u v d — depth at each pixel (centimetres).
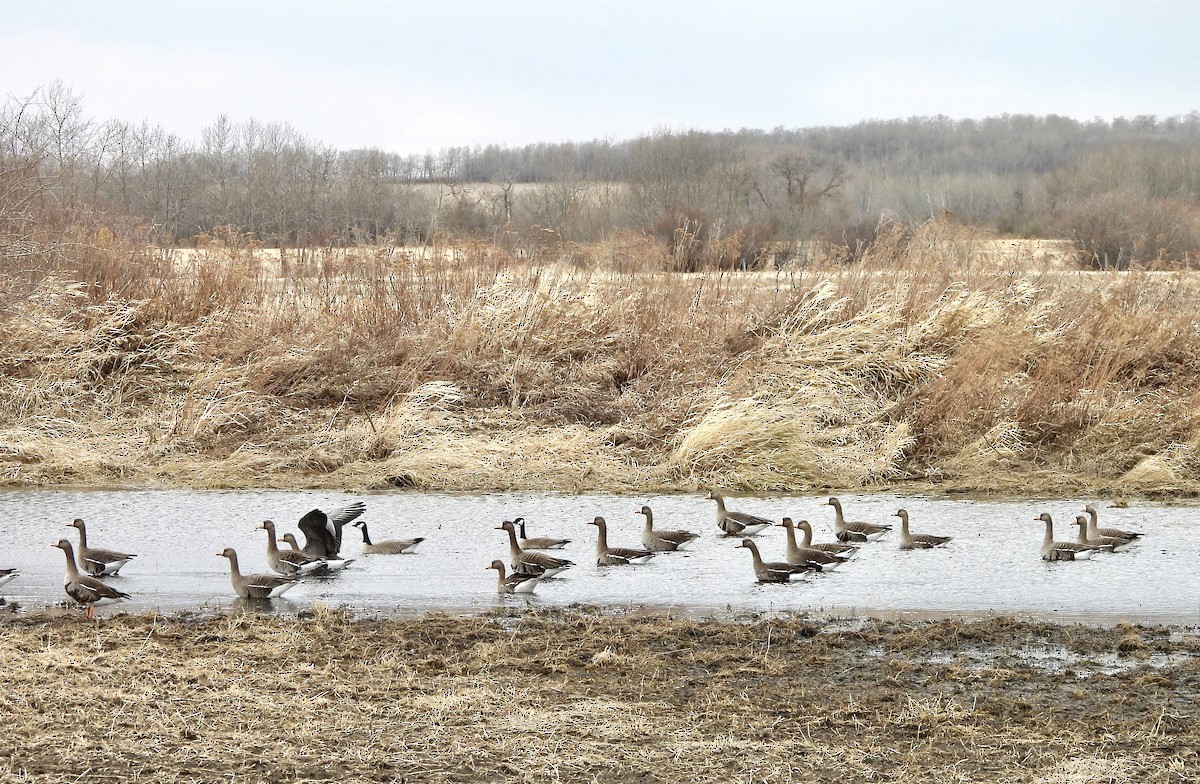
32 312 2469
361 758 923
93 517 1856
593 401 2383
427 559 1630
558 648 1209
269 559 1530
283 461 2175
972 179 8819
